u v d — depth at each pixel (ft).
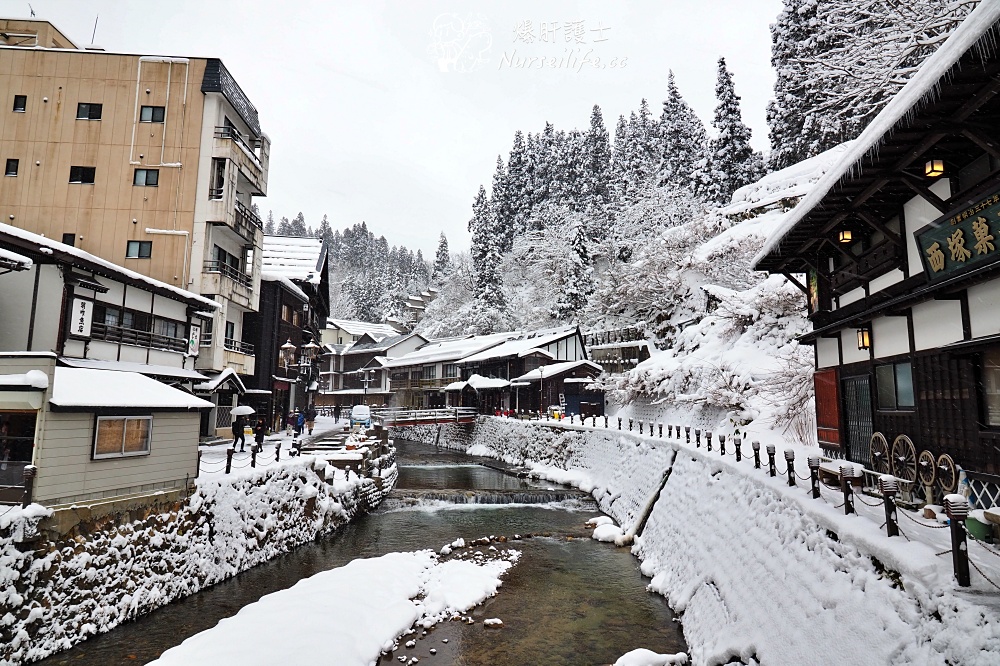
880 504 27.81
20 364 33.88
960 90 21.83
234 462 57.93
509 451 121.90
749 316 92.79
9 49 86.12
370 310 328.90
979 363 26.07
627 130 228.63
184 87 86.84
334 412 201.98
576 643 34.65
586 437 95.76
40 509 31.53
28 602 30.09
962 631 15.74
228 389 83.41
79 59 86.48
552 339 143.43
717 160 152.87
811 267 46.44
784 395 72.18
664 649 33.50
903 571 19.16
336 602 37.63
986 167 25.70
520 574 47.75
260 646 30.55
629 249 162.61
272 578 45.34
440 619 38.52
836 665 20.11
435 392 181.27
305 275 128.88
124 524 36.94
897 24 48.98
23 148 84.79
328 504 60.64
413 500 76.54
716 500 42.98
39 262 53.11
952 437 27.78
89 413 35.70
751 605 28.94
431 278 356.18
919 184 28.45
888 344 34.55
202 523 43.68
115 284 62.39
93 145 85.15
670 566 44.75
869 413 36.94
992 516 19.88
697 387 93.91
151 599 37.37
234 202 88.28
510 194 241.76
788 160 129.49
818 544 25.82
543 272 190.29
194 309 76.95
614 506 70.08
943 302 28.71
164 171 84.99
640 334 140.87
